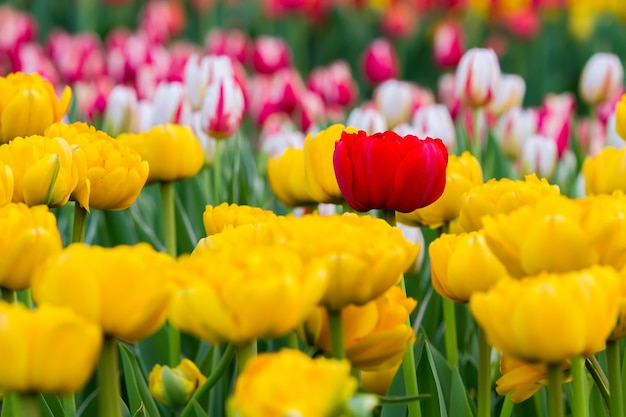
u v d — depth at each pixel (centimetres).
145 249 137
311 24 662
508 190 161
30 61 367
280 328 135
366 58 466
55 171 158
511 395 160
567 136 297
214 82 218
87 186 163
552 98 358
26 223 145
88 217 216
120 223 208
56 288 134
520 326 136
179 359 185
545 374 153
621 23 695
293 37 658
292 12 616
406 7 708
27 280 144
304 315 136
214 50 452
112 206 167
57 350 130
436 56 458
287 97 349
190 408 148
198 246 150
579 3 676
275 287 133
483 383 159
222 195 233
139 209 228
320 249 141
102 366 138
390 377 171
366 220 146
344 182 160
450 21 663
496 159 253
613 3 683
